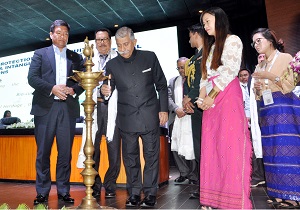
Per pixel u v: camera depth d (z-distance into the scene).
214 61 1.80
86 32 7.50
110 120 2.49
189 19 6.98
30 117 7.34
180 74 3.62
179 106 3.64
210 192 1.78
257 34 2.22
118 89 2.37
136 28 7.33
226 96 1.77
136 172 2.34
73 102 2.68
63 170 2.60
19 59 7.60
